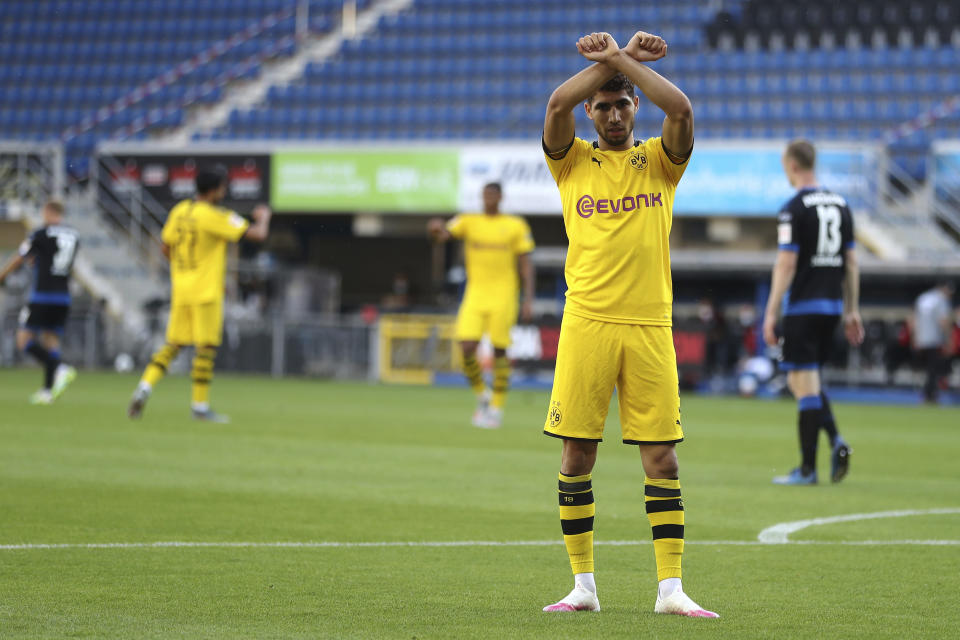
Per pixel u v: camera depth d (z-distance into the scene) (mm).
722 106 104062
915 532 22891
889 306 86625
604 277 15367
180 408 52188
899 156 96500
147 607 15086
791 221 30172
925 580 17891
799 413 31125
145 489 26781
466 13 117938
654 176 15617
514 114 108875
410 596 16141
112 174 96688
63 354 88500
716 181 86688
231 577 17250
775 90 104250
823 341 30891
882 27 107500
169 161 95500
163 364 44875
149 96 116562
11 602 15211
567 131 15633
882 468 35875
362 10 121500
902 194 95375
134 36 122188
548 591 16688
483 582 17297
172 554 19016
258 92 114812
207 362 45656
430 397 68312
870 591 17000
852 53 105000
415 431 44500
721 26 110000
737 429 50406
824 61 105000
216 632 13742
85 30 122875
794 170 31078
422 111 110125
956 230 91938
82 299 91312
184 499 25438
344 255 116625
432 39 115875
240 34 121000
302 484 28547
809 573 18453
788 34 108875
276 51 118125
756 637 13867
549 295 90875
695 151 87000
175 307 45094
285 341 88875
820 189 30656
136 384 71312
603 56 15281
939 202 90312
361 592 16359
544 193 89375
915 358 83875
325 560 18859
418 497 26781
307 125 110688
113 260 96438
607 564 19188
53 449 34312
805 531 22859
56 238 52625
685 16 111562
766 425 53031
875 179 88625
